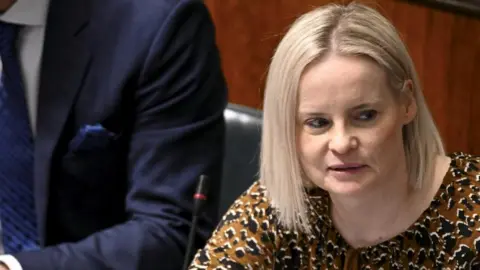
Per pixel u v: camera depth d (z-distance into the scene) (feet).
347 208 13.96
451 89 28.30
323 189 14.28
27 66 16.43
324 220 14.67
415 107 13.32
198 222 16.12
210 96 16.74
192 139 16.33
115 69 16.19
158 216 16.01
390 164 12.89
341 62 12.34
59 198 16.52
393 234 14.25
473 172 14.46
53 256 15.37
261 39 29.55
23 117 16.35
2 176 16.20
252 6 29.48
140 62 16.08
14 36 16.31
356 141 12.54
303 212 14.40
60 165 16.34
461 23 27.55
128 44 16.20
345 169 12.80
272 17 29.17
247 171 20.29
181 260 15.98
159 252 15.71
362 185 12.88
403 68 12.76
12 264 15.10
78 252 15.53
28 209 16.40
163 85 16.12
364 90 12.35
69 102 16.31
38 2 16.22
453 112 28.50
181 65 16.25
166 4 16.40
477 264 14.02
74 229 16.80
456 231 14.02
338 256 14.78
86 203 16.71
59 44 16.42
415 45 27.94
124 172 16.87
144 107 16.28
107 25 16.39
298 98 12.70
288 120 12.94
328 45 12.41
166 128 16.25
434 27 27.81
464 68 27.96
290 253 15.01
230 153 20.44
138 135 16.39
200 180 15.28
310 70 12.47
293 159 13.38
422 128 13.75
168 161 16.16
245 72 30.17
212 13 30.14
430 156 14.02
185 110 16.31
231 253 14.99
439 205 14.15
